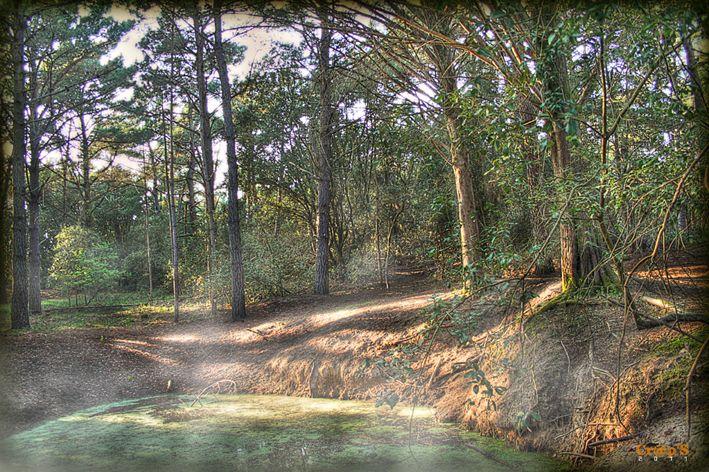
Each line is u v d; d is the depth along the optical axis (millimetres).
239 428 6867
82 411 8094
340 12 6066
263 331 12703
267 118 21000
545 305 6992
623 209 5449
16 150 14031
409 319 9820
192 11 14672
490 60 5141
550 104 4059
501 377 6414
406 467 5039
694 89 4094
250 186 23344
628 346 5387
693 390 4328
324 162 18016
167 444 6199
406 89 7016
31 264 18438
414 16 6496
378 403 5312
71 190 36375
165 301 23562
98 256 22609
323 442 6055
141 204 43688
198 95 20297
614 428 4633
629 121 6332
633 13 3969
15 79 14164
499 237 5469
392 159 6789
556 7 4453
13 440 6465
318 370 9195
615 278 6879
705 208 4398
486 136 5207
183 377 10352
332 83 14953
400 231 19484
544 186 5887
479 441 5723
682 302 5582
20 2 13555
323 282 17547
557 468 4684
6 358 9859
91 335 13102
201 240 21562
